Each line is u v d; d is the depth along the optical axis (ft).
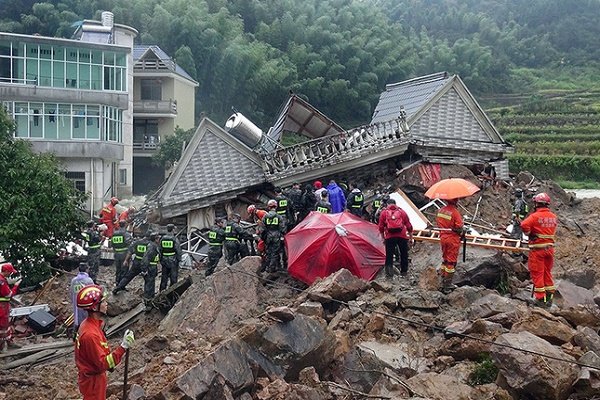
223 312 47.65
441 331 40.50
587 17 394.73
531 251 43.09
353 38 249.75
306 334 37.09
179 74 176.45
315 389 33.91
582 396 31.86
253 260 52.24
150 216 74.13
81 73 140.67
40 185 65.21
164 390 32.78
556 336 36.45
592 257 59.82
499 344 33.45
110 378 40.75
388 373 35.76
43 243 65.98
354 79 237.25
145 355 43.65
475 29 390.83
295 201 64.69
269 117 216.54
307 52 234.79
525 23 409.69
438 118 79.10
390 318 42.73
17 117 134.72
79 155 139.03
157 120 176.35
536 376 31.35
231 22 218.18
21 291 65.05
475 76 295.28
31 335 54.65
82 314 47.09
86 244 69.31
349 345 39.60
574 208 81.92
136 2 207.92
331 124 89.61
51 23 194.29
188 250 71.10
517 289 47.42
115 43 162.91
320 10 272.10
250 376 34.63
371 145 75.31
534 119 226.79
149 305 55.06
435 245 57.00
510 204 75.56
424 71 294.46
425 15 405.80
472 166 79.51
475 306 41.16
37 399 40.68
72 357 48.29
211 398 33.04
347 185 73.31
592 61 351.87
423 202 73.20
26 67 135.44
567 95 272.31
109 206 75.56
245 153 74.79
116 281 61.77
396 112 84.48
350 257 50.52
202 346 40.68
